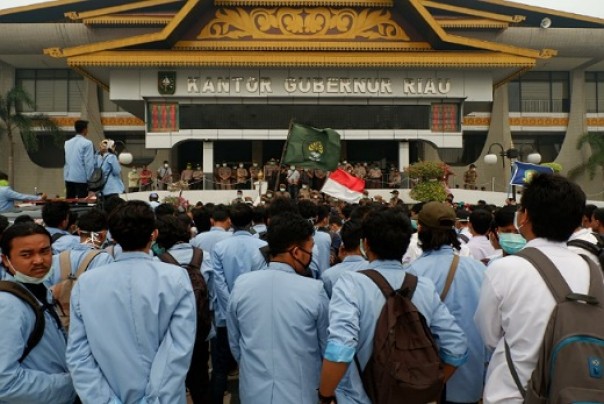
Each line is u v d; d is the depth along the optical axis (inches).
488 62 1143.0
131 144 1670.8
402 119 1205.7
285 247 152.2
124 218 136.5
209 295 225.8
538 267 116.1
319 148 522.3
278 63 1125.7
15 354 123.0
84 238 218.7
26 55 1485.0
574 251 133.7
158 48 1133.1
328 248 264.4
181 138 1182.9
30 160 1594.5
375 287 136.6
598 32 1432.1
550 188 121.2
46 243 135.3
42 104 1630.2
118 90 1171.3
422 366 126.3
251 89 1178.0
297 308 144.6
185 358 130.7
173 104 1187.9
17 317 125.3
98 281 132.8
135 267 135.4
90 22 1266.0
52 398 128.6
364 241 149.6
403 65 1140.5
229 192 1114.1
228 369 229.8
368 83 1186.6
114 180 442.9
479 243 241.0
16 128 1588.3
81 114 1626.5
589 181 1665.8
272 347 143.0
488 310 122.1
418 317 131.5
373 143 1615.4
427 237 173.0
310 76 1186.0
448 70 1198.3
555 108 1716.3
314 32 1165.7
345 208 384.8
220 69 1179.3
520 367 113.8
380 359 128.2
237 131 1190.9
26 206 392.2
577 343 103.7
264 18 1160.2
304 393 141.2
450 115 1209.4
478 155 1722.4
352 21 1171.3
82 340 129.5
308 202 285.9
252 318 145.9
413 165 965.8
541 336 111.2
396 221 143.9
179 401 128.5
